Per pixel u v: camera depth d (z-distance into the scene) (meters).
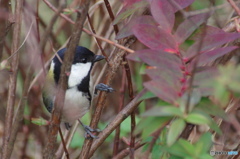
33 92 8.52
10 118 6.16
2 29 6.30
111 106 9.74
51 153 4.94
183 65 3.81
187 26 4.12
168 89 3.49
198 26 4.32
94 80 8.98
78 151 8.88
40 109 8.66
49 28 4.41
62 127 9.46
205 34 4.13
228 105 5.23
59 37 9.08
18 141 9.09
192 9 5.18
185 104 3.38
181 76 3.64
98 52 8.34
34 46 6.27
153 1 4.32
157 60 3.74
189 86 3.45
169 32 4.12
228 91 3.47
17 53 6.16
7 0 6.39
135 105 5.14
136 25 4.09
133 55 3.80
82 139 8.67
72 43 4.23
